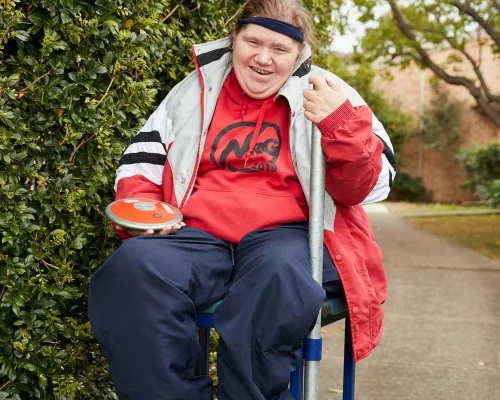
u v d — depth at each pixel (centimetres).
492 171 1991
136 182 239
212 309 213
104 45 259
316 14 442
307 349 210
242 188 228
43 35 247
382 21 1295
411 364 439
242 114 236
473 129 2548
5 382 247
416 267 847
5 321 240
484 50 2566
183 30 321
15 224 230
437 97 2573
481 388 395
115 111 259
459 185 2567
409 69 2625
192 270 207
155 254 201
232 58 241
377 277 234
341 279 220
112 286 198
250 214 223
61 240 243
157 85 288
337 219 230
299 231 223
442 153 2577
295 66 237
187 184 230
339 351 476
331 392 386
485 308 607
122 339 195
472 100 2553
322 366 438
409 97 2644
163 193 239
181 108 240
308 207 232
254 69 229
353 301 219
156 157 242
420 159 2591
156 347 191
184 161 233
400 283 729
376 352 465
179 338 194
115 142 265
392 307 606
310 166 222
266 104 235
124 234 225
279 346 196
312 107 211
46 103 240
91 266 265
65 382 250
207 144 234
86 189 254
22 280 237
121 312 196
